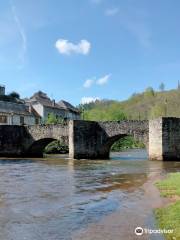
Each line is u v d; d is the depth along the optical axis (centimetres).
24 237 1384
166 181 2750
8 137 6475
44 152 7388
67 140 6038
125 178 3195
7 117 8662
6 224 1570
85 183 2869
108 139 5784
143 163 4847
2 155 6469
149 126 5506
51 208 1884
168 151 5231
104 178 3203
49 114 9675
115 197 2208
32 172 3725
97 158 5806
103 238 1369
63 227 1519
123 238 1363
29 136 6397
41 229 1491
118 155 7038
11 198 2167
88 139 5816
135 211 1798
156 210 1777
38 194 2316
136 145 10688
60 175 3450
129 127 5647
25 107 9650
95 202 2048
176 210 1700
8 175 3428
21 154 6419
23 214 1750
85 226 1532
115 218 1661
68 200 2111
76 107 12850
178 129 5253
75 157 5794
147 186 2634
